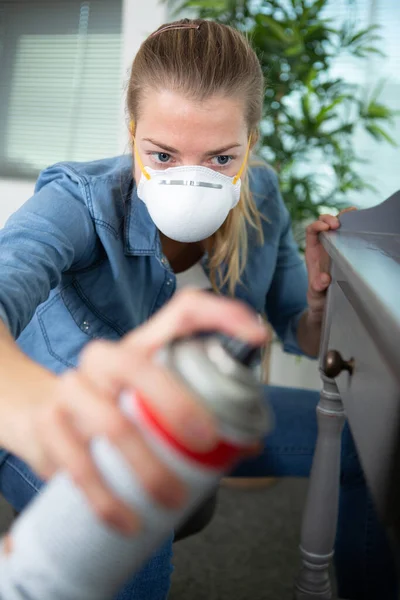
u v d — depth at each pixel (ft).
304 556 3.47
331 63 8.83
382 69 8.91
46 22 11.57
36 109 11.69
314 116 8.27
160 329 1.14
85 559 1.13
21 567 1.17
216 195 3.06
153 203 3.10
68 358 3.31
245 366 1.12
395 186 9.00
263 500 6.39
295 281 4.49
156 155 3.08
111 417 1.00
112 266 3.26
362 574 3.94
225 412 1.01
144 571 2.76
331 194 8.08
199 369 1.04
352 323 2.35
